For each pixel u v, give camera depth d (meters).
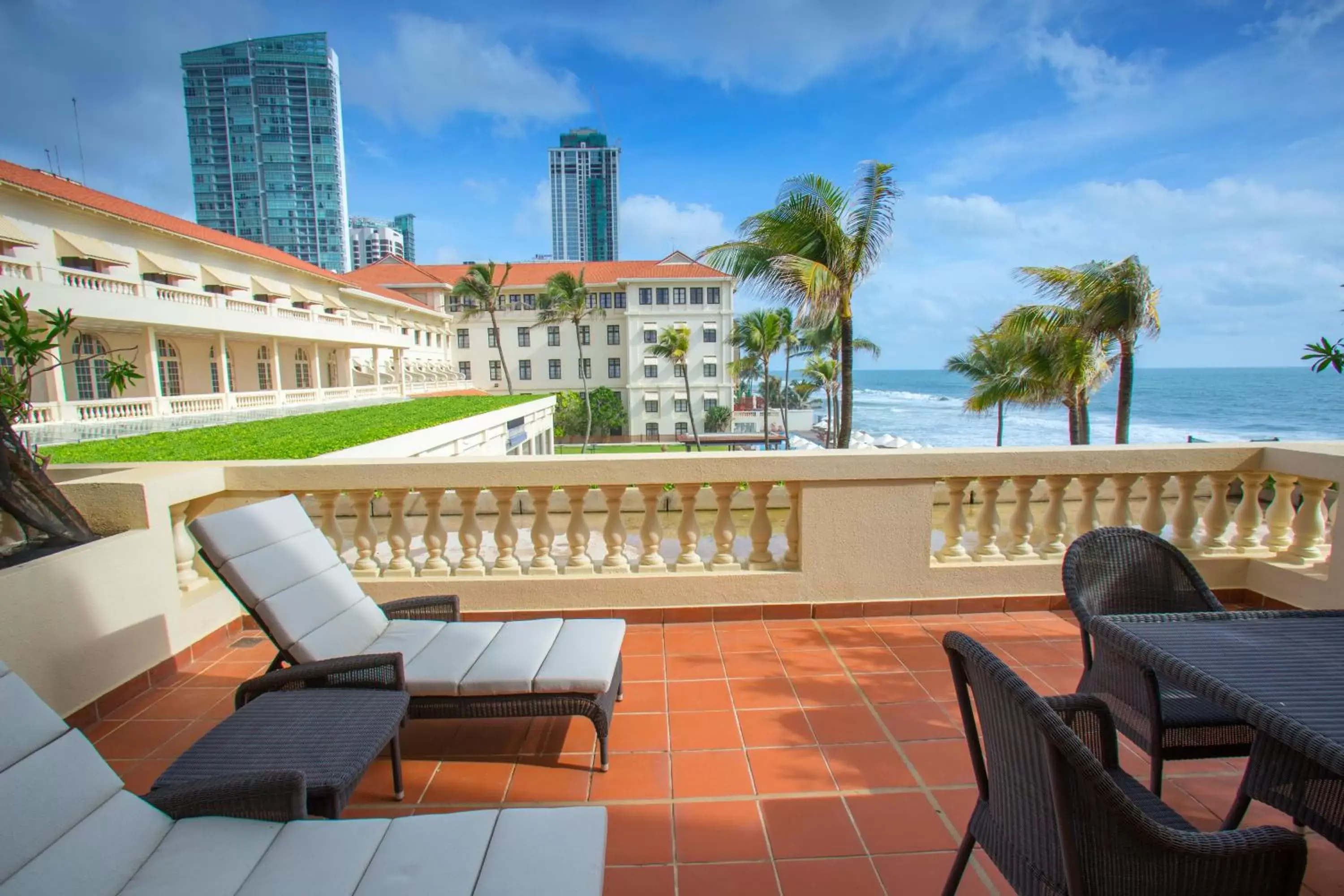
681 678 3.79
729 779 2.85
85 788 1.73
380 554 7.29
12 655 2.98
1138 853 1.49
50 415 18.86
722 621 4.64
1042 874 1.62
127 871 1.68
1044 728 1.46
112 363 4.50
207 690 3.76
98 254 24.16
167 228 27.44
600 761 2.96
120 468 4.54
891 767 2.93
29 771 1.64
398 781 2.72
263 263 34.12
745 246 14.16
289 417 24.22
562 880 1.64
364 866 1.70
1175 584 2.88
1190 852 1.46
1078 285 17.25
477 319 61.94
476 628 3.39
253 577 2.99
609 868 2.34
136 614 3.69
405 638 3.28
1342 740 1.59
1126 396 17.52
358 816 2.65
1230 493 7.86
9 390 3.82
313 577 3.27
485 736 3.22
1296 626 2.30
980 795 1.93
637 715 3.40
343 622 3.22
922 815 2.60
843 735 3.18
